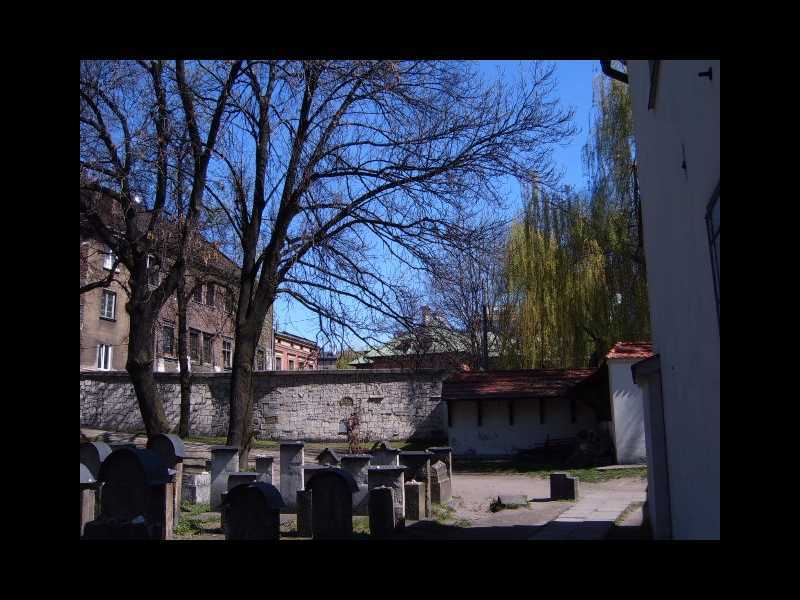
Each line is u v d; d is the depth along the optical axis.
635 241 26.08
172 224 16.75
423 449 26.53
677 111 5.59
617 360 22.62
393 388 28.70
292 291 16.53
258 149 16.72
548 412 26.61
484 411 26.92
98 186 15.44
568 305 27.17
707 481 5.15
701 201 4.75
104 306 35.47
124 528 7.01
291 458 13.31
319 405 28.84
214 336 29.48
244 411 16.92
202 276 23.17
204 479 13.80
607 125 26.56
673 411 7.28
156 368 33.69
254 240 17.31
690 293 5.61
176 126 15.67
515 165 16.03
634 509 13.05
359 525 11.19
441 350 17.28
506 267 27.97
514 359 31.00
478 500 15.21
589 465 22.59
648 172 8.19
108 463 8.34
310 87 15.54
